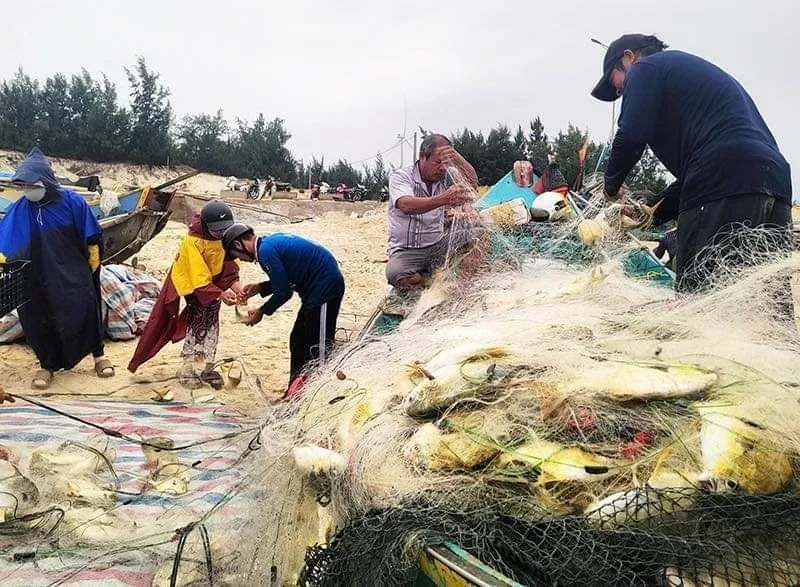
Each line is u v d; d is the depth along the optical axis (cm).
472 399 264
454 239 588
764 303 328
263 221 2823
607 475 232
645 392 251
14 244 651
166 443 448
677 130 453
